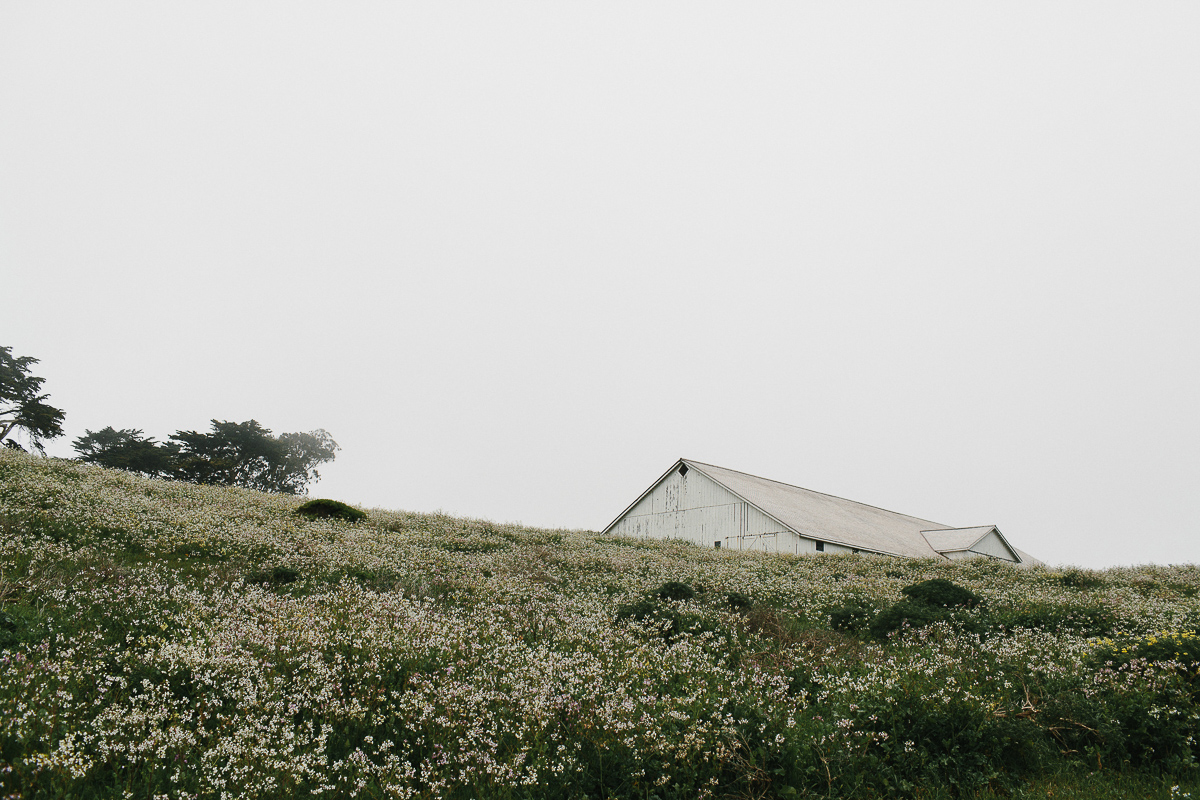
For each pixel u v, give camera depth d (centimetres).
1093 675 939
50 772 559
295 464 7788
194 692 762
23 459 2498
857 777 709
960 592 1650
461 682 864
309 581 1441
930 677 948
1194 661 934
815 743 754
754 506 4575
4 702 636
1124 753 785
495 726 763
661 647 1159
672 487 5300
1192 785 719
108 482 2475
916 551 5066
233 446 6962
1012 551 5850
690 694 890
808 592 1881
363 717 747
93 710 684
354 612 1139
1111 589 1992
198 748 640
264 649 884
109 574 1207
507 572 1861
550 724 782
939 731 789
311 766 646
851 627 1455
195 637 915
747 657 1106
